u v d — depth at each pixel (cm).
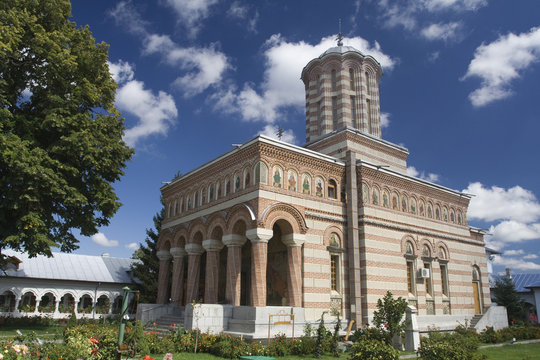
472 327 3456
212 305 2369
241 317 2359
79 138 2370
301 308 2453
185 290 3538
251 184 2616
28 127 2405
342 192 3016
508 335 3122
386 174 3206
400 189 3328
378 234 3009
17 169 2109
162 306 3144
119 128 2733
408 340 2288
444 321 3350
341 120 3569
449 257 3628
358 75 3716
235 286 2547
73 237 2700
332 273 2816
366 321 2744
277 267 2900
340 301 2756
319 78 3819
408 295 3120
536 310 4981
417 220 3394
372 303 2823
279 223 2681
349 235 2891
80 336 1614
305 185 2797
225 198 2816
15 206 2142
